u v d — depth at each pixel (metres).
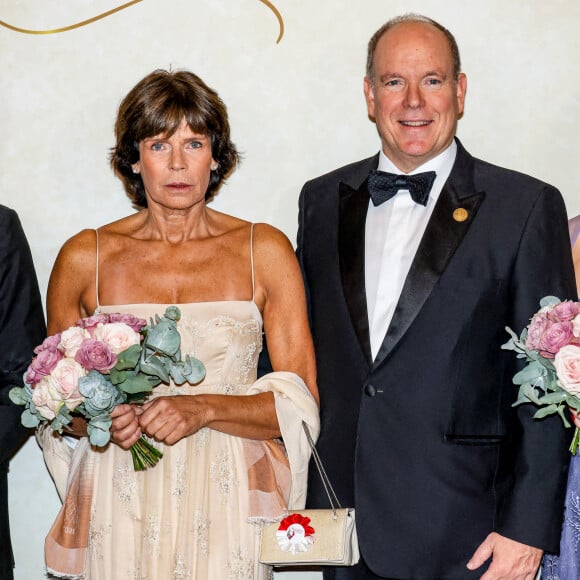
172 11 4.11
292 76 4.11
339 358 3.38
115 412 3.09
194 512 3.29
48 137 4.12
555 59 4.08
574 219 3.66
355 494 3.29
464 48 4.09
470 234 3.31
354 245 3.43
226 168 3.54
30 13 4.12
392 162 3.52
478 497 3.24
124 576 3.27
